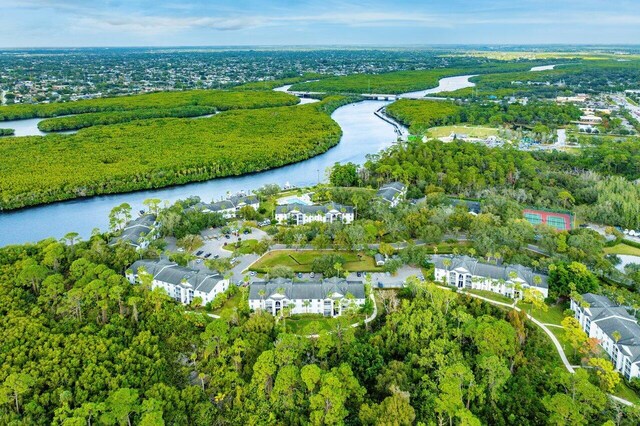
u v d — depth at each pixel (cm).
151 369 18112
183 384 18138
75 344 18950
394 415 15288
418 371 18262
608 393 17612
